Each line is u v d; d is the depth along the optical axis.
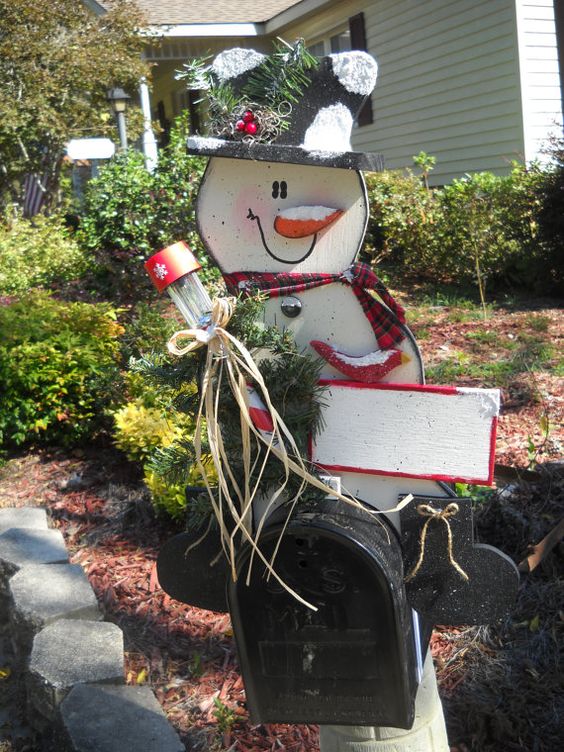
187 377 1.89
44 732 3.18
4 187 14.98
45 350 5.86
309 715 1.93
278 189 1.86
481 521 3.78
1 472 5.64
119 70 13.82
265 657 1.90
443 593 1.90
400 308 1.84
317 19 15.73
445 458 1.81
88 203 10.05
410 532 1.88
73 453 5.85
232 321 1.79
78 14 13.95
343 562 1.77
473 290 9.59
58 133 13.75
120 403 5.65
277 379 1.80
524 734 2.83
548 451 4.80
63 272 9.86
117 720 2.90
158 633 3.70
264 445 1.84
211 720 3.12
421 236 10.03
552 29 11.23
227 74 1.84
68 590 3.71
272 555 1.81
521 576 3.51
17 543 4.24
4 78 13.56
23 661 3.61
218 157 1.83
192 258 1.86
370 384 1.83
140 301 8.70
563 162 8.99
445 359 6.80
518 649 3.19
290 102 1.81
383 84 13.92
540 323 7.52
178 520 4.50
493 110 11.70
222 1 17.44
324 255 1.86
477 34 11.74
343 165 1.73
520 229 9.47
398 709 1.87
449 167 12.76
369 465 1.86
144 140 15.23
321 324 1.87
